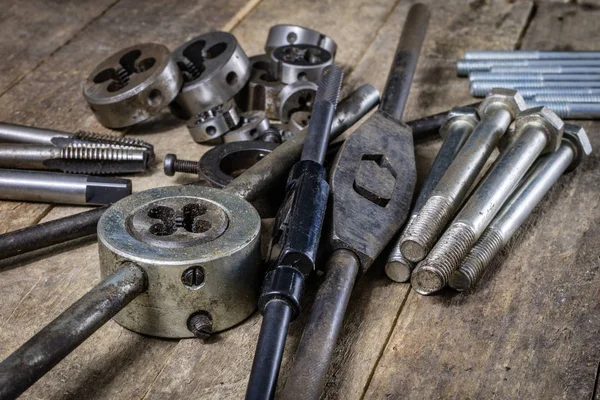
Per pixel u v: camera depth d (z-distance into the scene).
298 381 0.31
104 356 0.33
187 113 0.46
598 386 0.33
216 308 0.33
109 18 0.56
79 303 0.31
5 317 0.35
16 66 0.51
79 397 0.32
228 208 0.35
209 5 0.58
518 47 0.55
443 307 0.36
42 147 0.42
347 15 0.58
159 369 0.33
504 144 0.43
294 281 0.32
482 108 0.43
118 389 0.32
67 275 0.37
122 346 0.33
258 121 0.44
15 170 0.41
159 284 0.32
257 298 0.34
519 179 0.39
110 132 0.46
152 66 0.46
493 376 0.33
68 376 0.32
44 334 0.29
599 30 0.58
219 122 0.44
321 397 0.32
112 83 0.46
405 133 0.42
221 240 0.33
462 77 0.52
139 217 0.34
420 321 0.35
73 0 0.58
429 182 0.40
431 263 0.35
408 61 0.47
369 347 0.34
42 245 0.37
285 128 0.45
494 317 0.35
